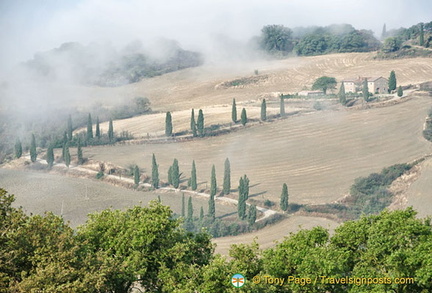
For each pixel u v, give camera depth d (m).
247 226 131.88
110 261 48.53
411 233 50.34
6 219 49.19
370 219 56.41
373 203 144.38
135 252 52.00
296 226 133.75
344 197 151.25
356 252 53.88
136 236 53.06
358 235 54.50
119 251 53.62
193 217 137.88
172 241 55.03
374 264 50.31
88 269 47.34
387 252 50.31
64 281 43.50
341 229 56.47
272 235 129.00
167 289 48.88
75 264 46.88
